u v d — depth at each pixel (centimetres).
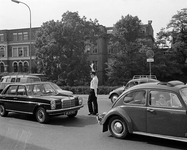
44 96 859
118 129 607
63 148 538
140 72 3095
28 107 861
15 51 5128
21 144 577
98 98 1655
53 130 719
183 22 3594
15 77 1580
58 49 2605
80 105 907
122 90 1323
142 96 570
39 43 2689
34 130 723
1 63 5178
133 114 572
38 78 1593
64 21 2778
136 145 547
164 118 523
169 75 3384
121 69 3020
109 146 543
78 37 2694
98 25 2922
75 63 2669
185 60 3700
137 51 3078
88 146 548
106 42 4303
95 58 4172
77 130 713
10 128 755
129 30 3077
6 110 955
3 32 5150
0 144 579
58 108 806
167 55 3519
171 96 523
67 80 2645
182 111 499
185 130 495
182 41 3628
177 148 520
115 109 601
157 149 515
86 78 2800
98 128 737
